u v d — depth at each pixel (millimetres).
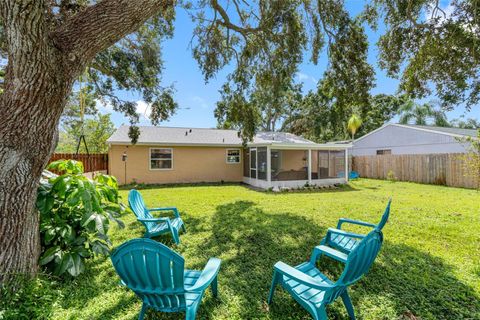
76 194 2555
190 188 11586
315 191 10555
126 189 11008
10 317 1925
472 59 3869
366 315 2287
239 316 2279
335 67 6254
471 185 10734
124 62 7133
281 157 14508
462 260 3424
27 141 2133
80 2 4348
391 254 3617
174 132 14812
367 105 6188
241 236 4473
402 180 13984
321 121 20422
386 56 4750
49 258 2598
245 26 7000
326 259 3453
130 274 1822
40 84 2068
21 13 1882
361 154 19094
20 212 2232
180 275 1755
